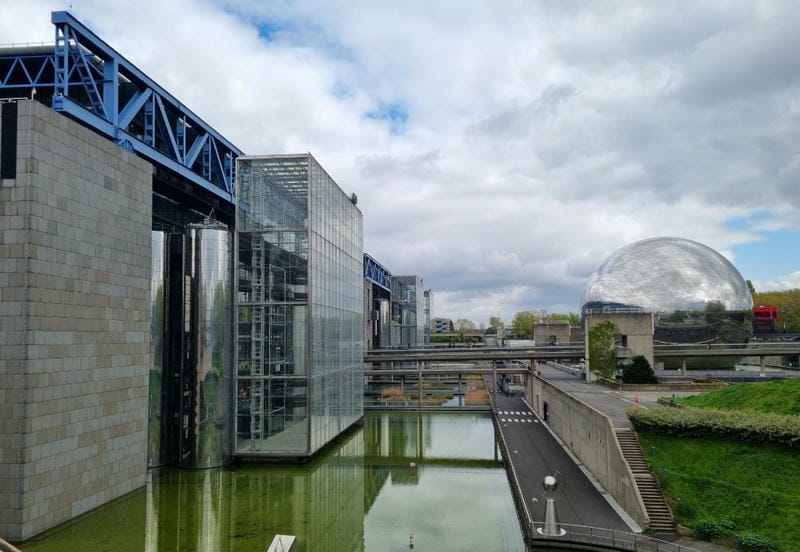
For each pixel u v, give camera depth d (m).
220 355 47.41
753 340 105.75
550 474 42.16
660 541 27.44
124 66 46.75
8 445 29.69
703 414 34.75
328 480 44.66
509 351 86.44
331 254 56.03
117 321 37.31
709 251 87.06
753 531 27.64
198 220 69.69
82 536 30.98
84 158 34.72
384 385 108.62
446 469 50.19
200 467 46.19
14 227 30.45
